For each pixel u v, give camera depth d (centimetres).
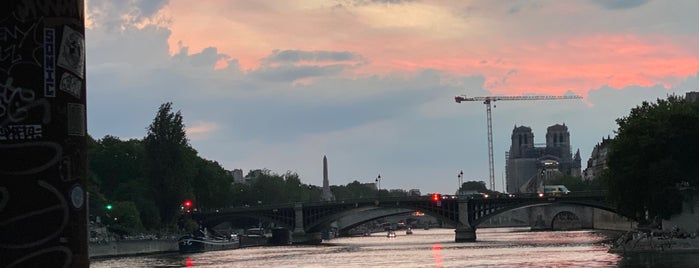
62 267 2041
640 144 14962
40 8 2028
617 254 14250
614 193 15912
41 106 2020
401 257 16325
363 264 14425
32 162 2014
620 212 16212
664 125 15038
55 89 2039
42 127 2023
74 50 2083
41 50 2023
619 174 15425
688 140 14812
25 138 2009
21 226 2009
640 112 16950
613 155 15775
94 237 19175
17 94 2006
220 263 15938
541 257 14412
